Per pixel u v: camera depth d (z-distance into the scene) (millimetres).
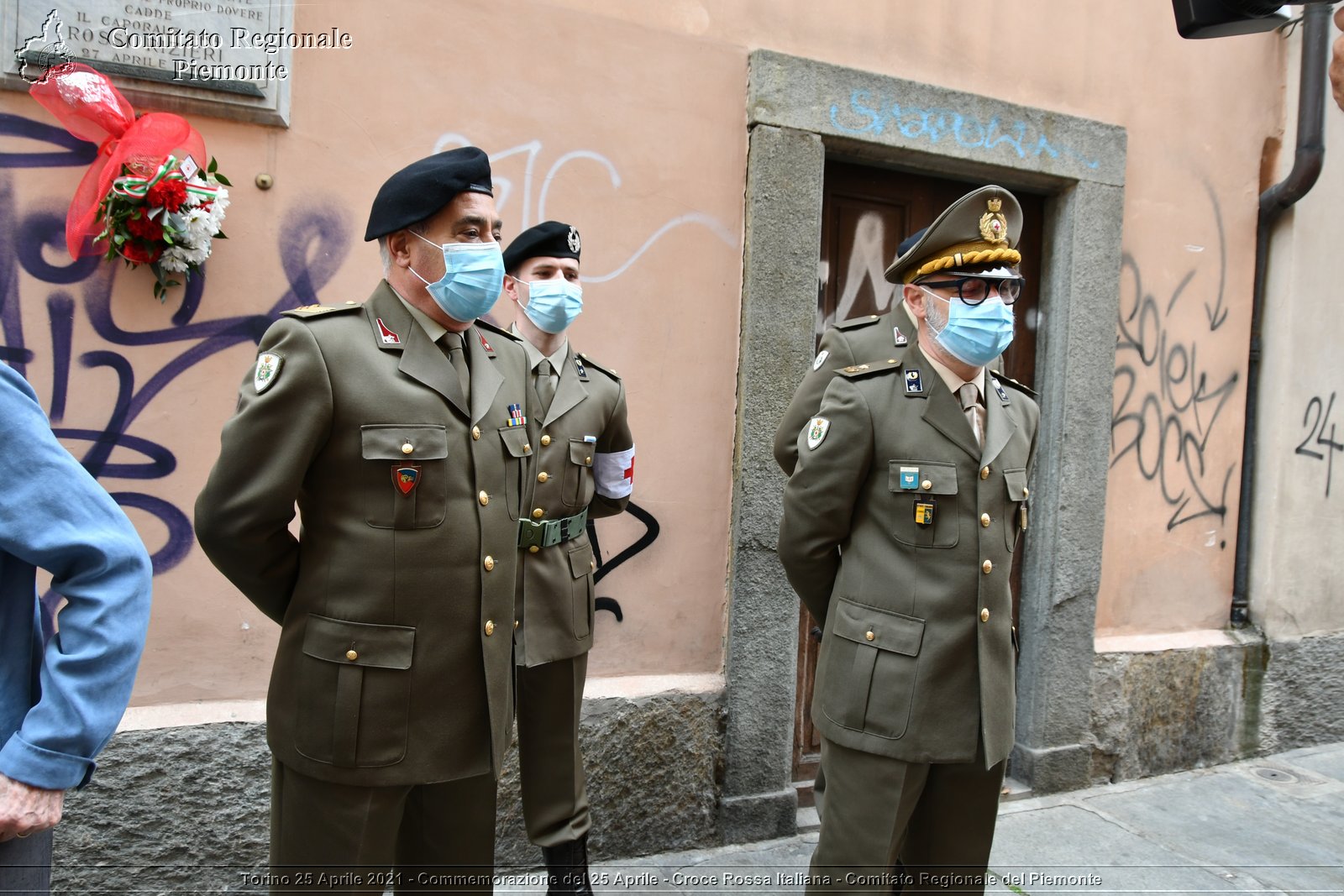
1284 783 3844
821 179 3162
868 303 3500
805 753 3465
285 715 1738
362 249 2664
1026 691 3713
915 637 2074
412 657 1717
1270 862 3152
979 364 2143
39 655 1329
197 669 2549
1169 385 3908
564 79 2863
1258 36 3988
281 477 1645
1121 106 3727
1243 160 4000
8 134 2314
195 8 2434
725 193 3098
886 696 2066
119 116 2299
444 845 1917
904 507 2119
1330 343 4164
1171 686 3916
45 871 1287
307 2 2562
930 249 2170
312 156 2592
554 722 2482
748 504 3102
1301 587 4191
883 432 2145
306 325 1711
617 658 3041
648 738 3027
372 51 2639
